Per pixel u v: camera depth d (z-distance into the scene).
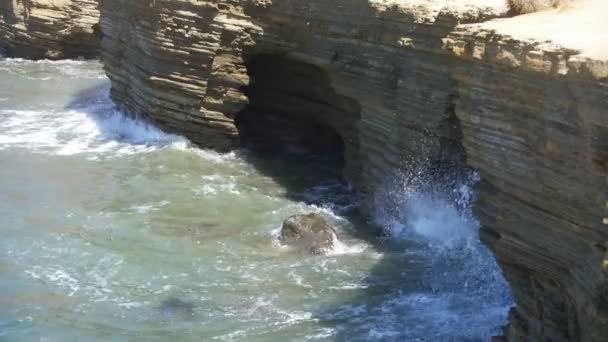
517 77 19.42
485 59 20.70
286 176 36.44
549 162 18.34
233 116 38.59
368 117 31.69
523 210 19.42
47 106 48.34
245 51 37.44
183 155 38.06
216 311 23.98
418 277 26.09
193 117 38.56
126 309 24.05
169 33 38.19
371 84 31.22
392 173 29.98
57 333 22.66
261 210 32.22
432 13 27.61
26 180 35.09
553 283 19.08
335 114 36.94
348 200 33.62
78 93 51.94
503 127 20.03
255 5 36.44
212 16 36.91
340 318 23.61
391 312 23.92
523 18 23.20
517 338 20.11
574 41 18.84
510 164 19.78
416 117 28.44
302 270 26.69
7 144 40.31
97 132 42.84
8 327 22.89
